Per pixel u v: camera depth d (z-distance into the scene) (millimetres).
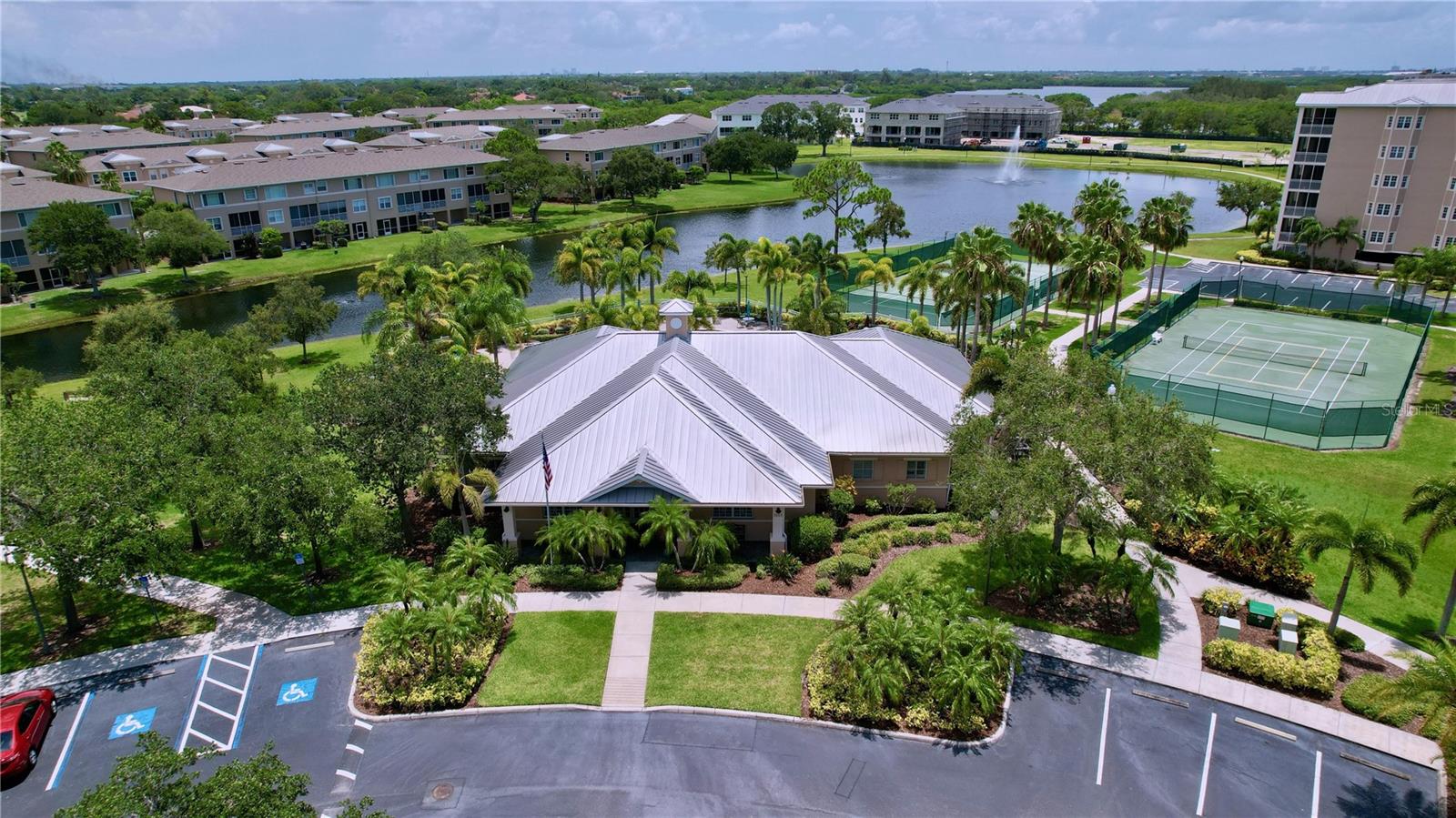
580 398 45250
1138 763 27312
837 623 34031
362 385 36875
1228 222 133625
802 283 72188
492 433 39281
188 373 43188
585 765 27500
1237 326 76375
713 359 46969
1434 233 92062
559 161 154750
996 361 43688
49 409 35500
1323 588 36125
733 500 37781
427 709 30031
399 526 41688
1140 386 57375
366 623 34500
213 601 36844
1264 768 27094
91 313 88562
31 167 148875
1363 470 47094
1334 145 95812
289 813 18516
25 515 31297
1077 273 65188
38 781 27188
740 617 34719
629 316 65375
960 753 27797
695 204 151250
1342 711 29297
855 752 27891
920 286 68688
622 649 32844
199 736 28969
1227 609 34094
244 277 103125
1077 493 31625
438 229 129250
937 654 29719
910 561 38812
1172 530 38844
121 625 35188
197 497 34438
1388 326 75688
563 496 38125
